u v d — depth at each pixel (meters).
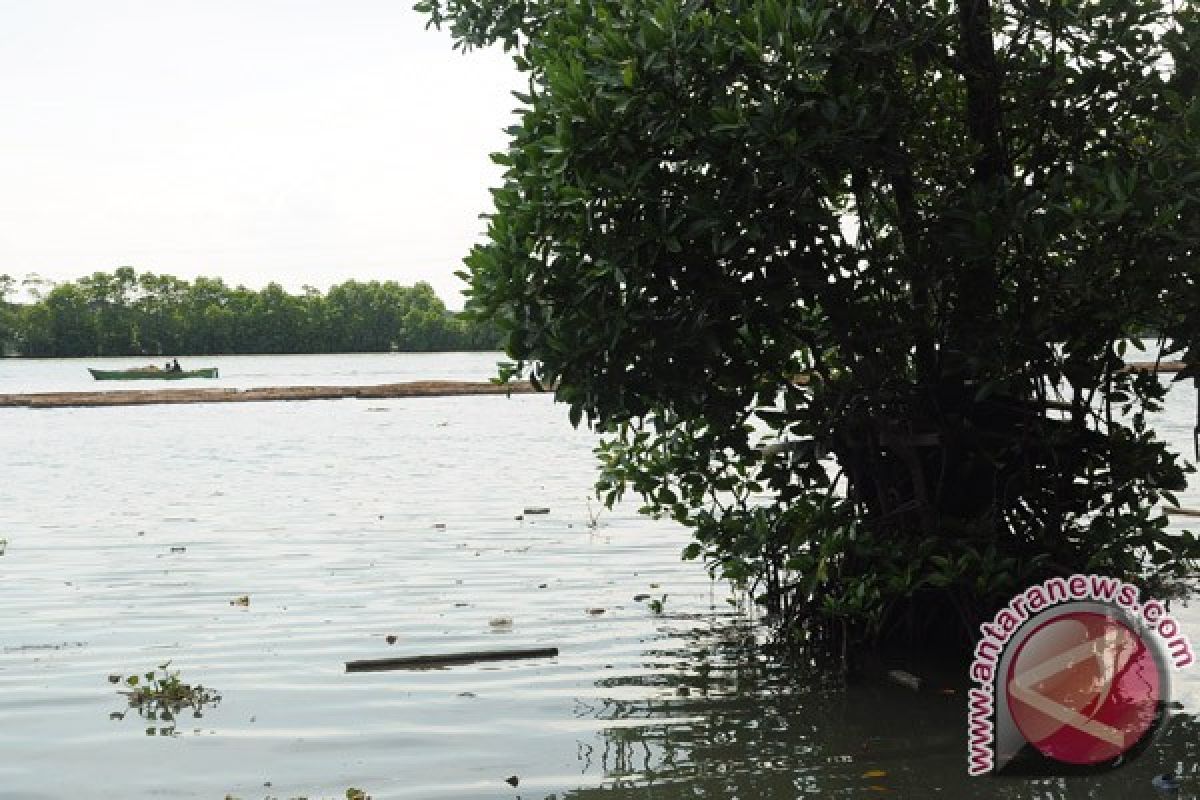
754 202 9.53
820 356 10.73
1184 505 18.50
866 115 9.41
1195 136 9.54
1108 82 10.40
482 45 12.73
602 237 9.73
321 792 7.69
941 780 7.90
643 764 8.20
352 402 67.38
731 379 10.46
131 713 9.33
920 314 10.66
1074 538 11.01
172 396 72.00
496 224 10.10
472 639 11.53
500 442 38.44
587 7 10.48
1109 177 9.36
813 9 9.65
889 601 10.74
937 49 10.58
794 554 11.16
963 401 10.81
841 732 8.89
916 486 10.67
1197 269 9.51
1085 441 10.88
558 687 10.03
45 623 12.30
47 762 8.24
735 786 7.80
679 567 15.16
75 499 23.34
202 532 18.56
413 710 9.41
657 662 10.81
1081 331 10.40
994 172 10.80
